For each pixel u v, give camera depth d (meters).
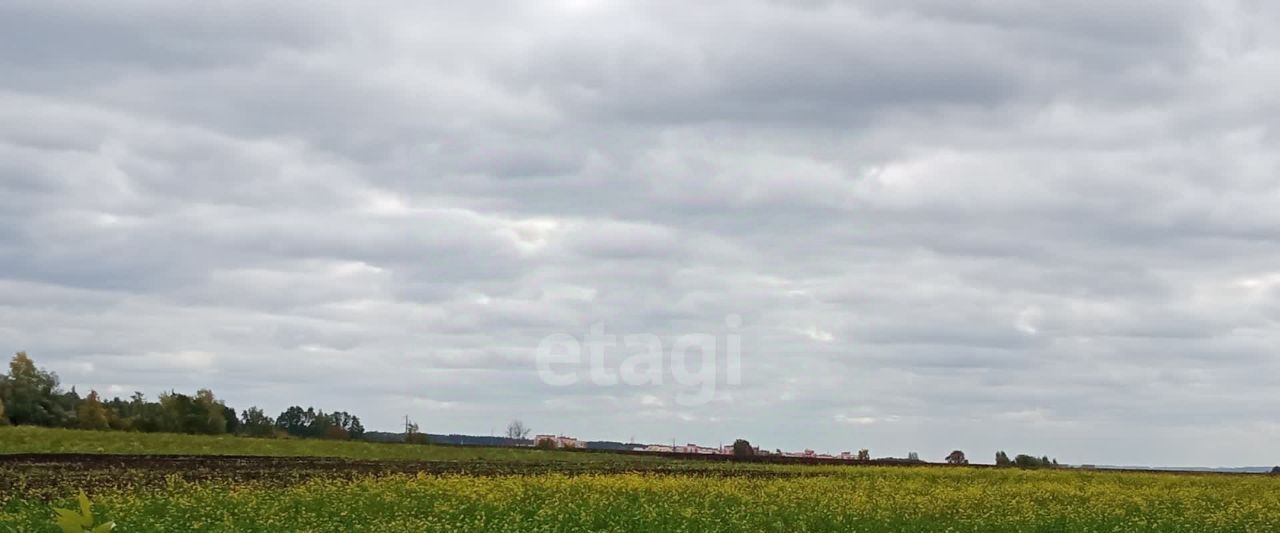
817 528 25.53
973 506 30.92
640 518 25.52
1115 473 56.84
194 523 22.58
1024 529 26.17
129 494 28.20
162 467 40.59
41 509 23.84
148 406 100.31
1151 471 69.19
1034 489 38.72
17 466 38.28
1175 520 29.84
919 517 27.80
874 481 42.69
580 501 28.92
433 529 23.34
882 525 26.08
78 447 52.53
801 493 33.28
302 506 25.91
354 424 120.50
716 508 28.78
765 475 48.25
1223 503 35.47
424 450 65.25
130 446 55.19
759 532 24.52
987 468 59.59
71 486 31.12
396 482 32.94
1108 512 30.81
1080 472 56.22
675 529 24.25
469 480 34.09
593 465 55.50
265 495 28.44
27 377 96.06
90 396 93.88
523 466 51.97
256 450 58.47
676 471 51.00
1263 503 36.47
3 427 59.50
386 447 65.88
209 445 58.91
